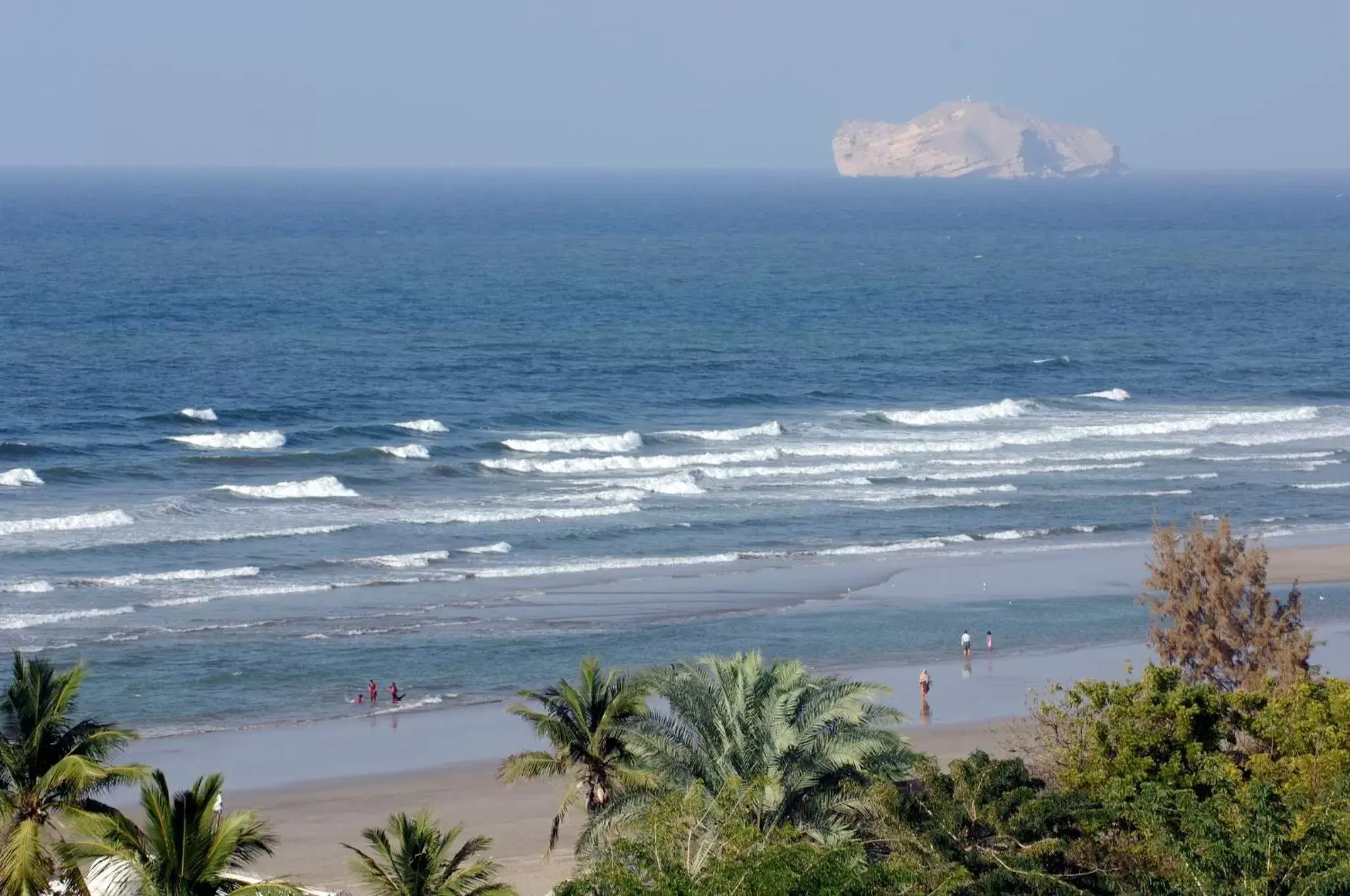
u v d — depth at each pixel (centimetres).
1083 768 3922
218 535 8400
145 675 6278
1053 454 10875
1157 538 6359
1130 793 3525
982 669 6525
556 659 6581
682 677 3806
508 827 4825
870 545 8562
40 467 9650
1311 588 7781
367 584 7656
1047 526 9012
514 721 5884
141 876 2650
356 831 4759
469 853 3369
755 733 3625
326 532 8562
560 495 9525
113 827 2828
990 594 7700
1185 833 3288
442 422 11469
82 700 5956
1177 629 5800
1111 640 6988
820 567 8144
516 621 7125
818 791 3612
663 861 2833
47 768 3080
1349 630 7119
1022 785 3528
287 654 6606
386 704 6041
